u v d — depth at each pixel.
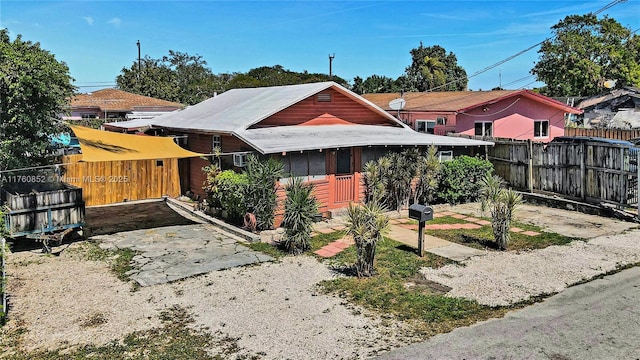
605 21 50.41
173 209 17.45
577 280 9.52
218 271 10.29
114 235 13.48
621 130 25.38
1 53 13.59
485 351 6.71
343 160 15.81
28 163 14.48
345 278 9.77
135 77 60.53
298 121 16.98
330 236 13.10
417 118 27.92
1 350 6.94
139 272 10.24
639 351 6.66
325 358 6.59
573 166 16.45
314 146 13.85
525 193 17.89
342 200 15.84
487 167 17.75
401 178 16.33
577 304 8.33
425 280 9.60
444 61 60.06
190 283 9.57
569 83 50.12
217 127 16.05
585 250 11.52
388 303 8.47
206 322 7.77
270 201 13.38
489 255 11.24
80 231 13.05
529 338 7.08
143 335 7.35
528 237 12.77
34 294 9.05
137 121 24.53
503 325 7.54
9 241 12.11
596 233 13.08
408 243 12.33
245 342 7.07
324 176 15.30
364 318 7.87
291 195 11.80
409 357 6.57
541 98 26.98
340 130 17.17
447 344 6.94
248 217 13.48
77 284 9.57
